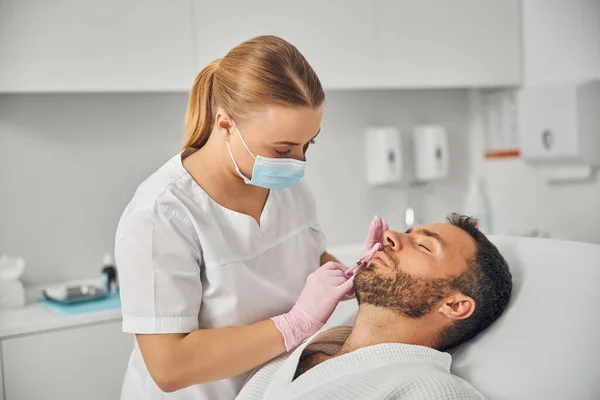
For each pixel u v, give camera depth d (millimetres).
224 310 1322
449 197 3182
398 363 1189
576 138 2465
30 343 1974
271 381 1287
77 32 2086
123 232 1254
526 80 2900
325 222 2895
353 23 2539
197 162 1360
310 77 1233
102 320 2080
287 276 1459
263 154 1267
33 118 2336
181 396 1357
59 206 2398
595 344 1125
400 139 2904
